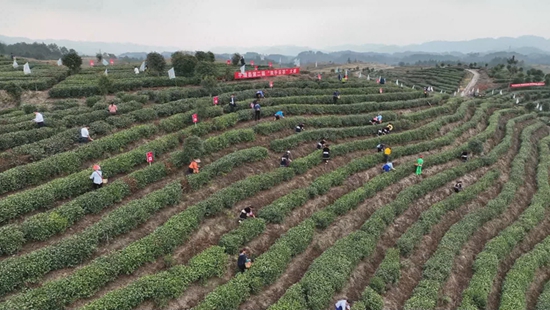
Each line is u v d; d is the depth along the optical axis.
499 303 23.00
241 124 36.81
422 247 26.39
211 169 26.66
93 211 20.70
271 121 37.62
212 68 51.38
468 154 42.44
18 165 23.94
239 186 25.61
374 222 26.17
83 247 17.52
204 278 18.20
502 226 31.81
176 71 51.72
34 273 15.80
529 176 42.62
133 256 17.58
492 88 101.88
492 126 53.06
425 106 55.06
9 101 43.28
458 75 121.06
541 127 62.81
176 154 27.22
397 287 22.28
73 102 39.44
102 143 26.98
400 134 41.41
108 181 24.22
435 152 41.81
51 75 53.31
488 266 25.00
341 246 23.11
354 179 32.25
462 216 31.64
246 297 18.20
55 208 19.66
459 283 23.89
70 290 15.17
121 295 15.45
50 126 29.72
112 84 42.84
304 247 22.73
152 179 24.78
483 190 36.09
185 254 19.70
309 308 18.56
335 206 26.91
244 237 21.53
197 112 34.38
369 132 41.22
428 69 144.00
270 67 73.19
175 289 16.86
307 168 31.36
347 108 45.84
